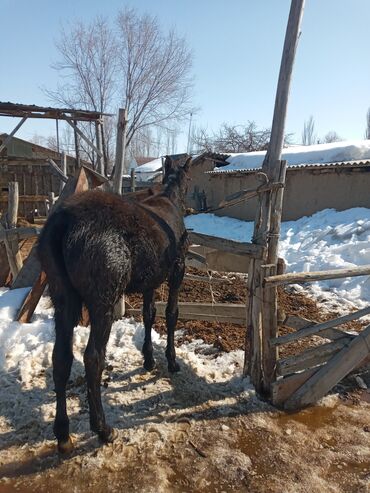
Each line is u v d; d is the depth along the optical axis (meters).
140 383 3.54
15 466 2.55
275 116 3.18
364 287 6.27
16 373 3.60
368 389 3.55
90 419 2.70
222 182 16.86
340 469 2.57
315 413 3.20
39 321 4.49
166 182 4.17
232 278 7.10
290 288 6.61
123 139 4.68
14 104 10.05
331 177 11.81
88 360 2.56
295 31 3.01
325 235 9.52
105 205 2.74
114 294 2.61
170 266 3.36
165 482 2.44
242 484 2.44
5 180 15.04
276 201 3.27
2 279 5.79
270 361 3.31
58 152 18.67
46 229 2.69
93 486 2.40
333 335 3.59
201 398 3.32
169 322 3.68
